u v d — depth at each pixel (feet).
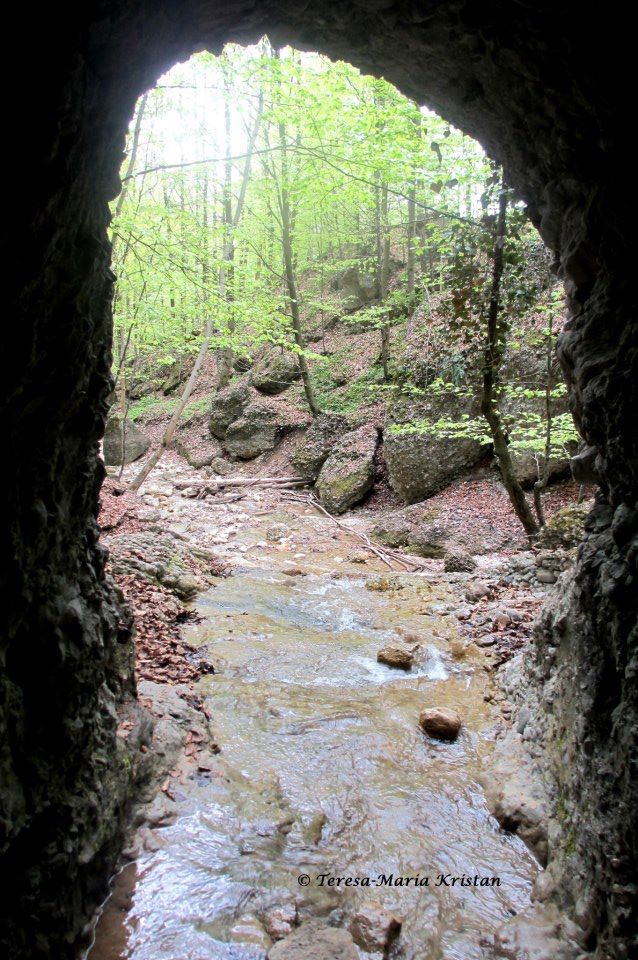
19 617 6.27
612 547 8.09
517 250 19.93
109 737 9.29
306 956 7.70
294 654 17.67
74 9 4.83
